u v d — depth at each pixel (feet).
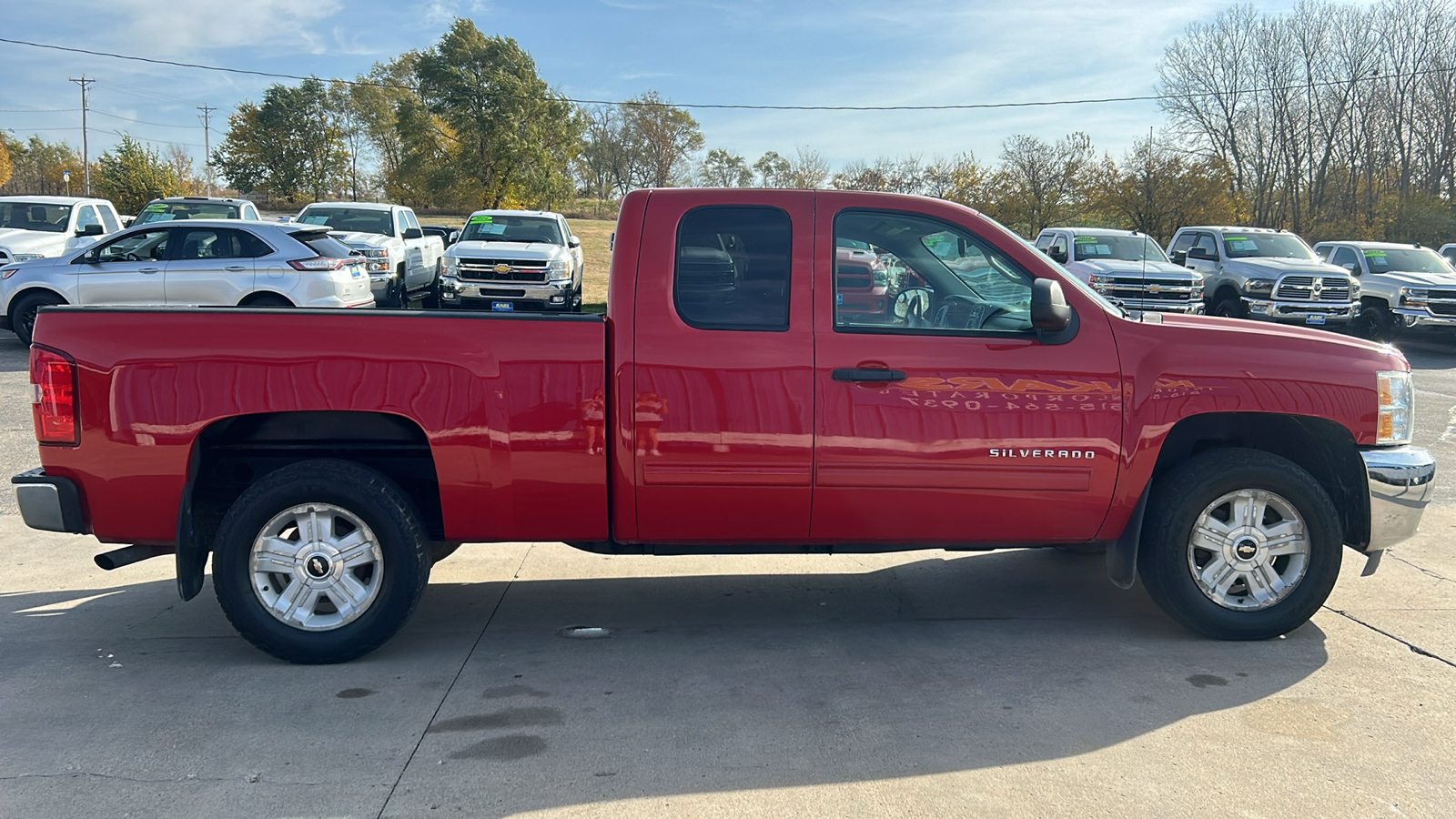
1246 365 13.60
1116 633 14.64
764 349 13.12
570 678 13.02
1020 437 13.32
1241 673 13.03
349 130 275.59
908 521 13.60
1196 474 13.73
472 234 56.44
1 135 282.97
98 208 58.80
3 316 42.34
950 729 11.42
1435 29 143.54
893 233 13.64
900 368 13.17
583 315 13.23
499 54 196.44
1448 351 61.72
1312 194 155.53
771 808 9.67
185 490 13.01
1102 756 10.73
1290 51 152.46
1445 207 130.93
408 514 13.28
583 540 13.83
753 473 13.17
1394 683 12.68
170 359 12.85
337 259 42.42
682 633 14.79
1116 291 54.39
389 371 12.94
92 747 10.96
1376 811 9.61
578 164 250.16
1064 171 131.95
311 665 13.41
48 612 15.70
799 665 13.44
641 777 10.30
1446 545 19.19
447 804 9.75
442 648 14.16
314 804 9.77
